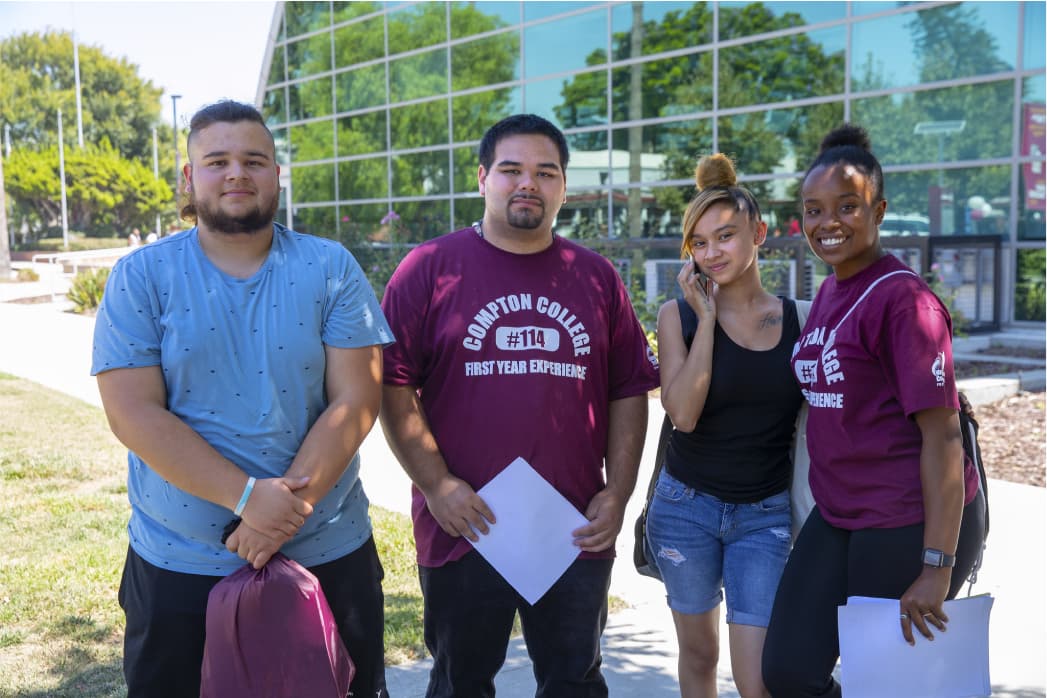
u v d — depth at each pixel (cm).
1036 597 428
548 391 279
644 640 406
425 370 288
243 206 244
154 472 253
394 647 396
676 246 1192
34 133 6875
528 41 1733
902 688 246
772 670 266
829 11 1341
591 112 1645
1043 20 1159
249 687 235
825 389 262
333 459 249
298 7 2244
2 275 2847
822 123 1362
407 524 550
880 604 247
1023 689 349
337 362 257
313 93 2236
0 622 418
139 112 7325
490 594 283
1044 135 1169
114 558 498
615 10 1589
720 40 1460
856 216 257
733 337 294
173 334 244
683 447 303
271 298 250
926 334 243
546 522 279
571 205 1683
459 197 1883
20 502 602
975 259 1179
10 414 870
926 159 1277
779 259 1095
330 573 265
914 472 251
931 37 1252
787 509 299
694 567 300
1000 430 732
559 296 284
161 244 253
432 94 1928
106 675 371
